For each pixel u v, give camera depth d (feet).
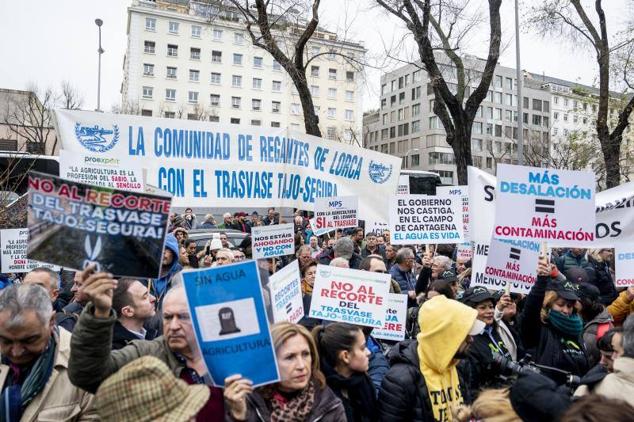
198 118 198.08
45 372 7.89
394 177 24.07
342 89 237.25
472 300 13.17
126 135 18.85
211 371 7.17
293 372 8.20
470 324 9.78
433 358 9.95
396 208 21.83
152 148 19.25
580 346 13.64
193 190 19.85
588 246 14.53
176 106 212.64
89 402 8.07
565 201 14.66
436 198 21.84
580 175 14.69
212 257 25.91
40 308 7.61
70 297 19.08
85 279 6.93
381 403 9.97
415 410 9.81
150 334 12.73
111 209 7.38
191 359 8.02
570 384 11.97
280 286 12.51
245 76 224.33
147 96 209.05
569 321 13.24
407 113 264.11
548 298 13.44
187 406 5.75
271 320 9.73
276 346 8.32
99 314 6.93
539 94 264.52
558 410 6.27
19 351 7.54
